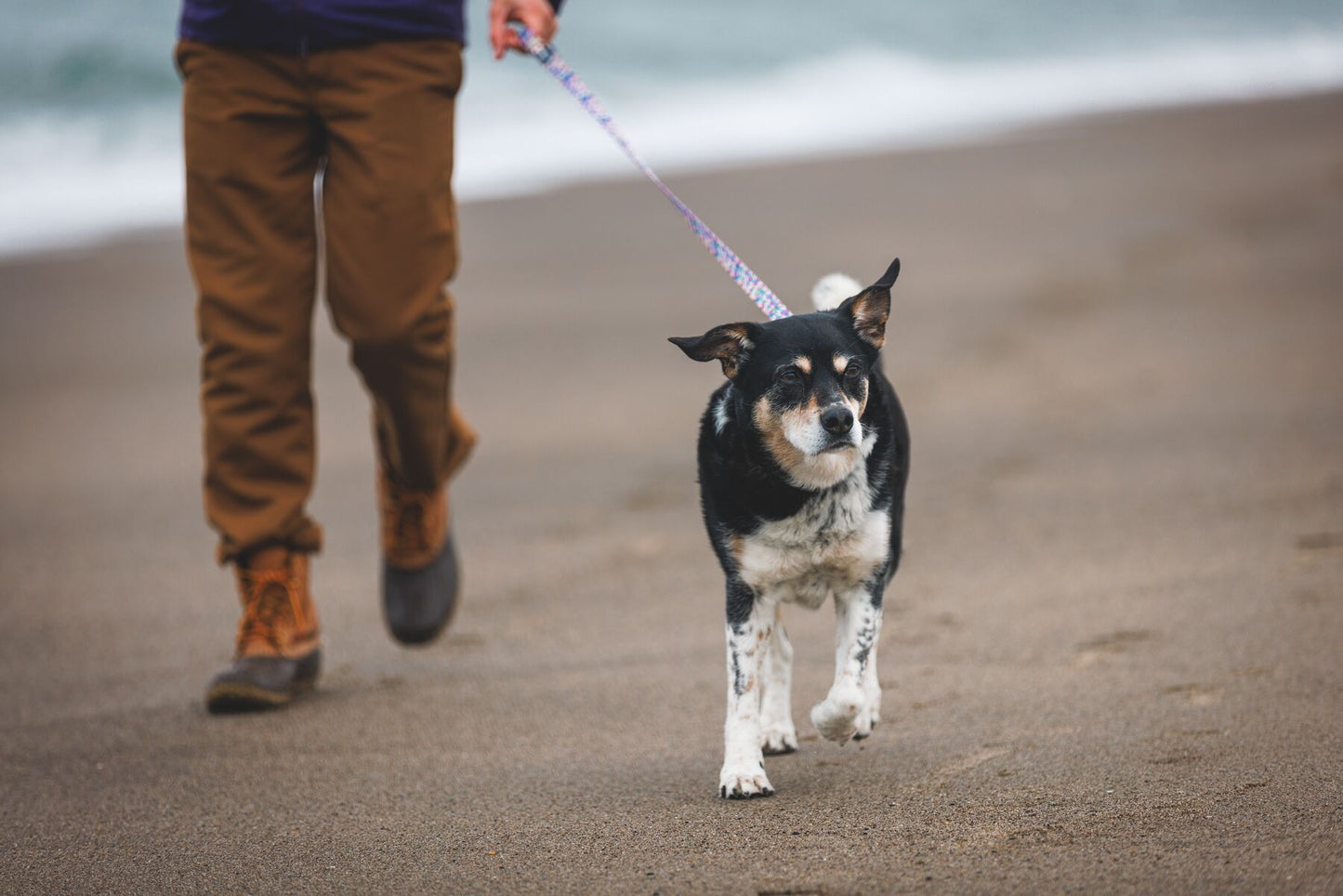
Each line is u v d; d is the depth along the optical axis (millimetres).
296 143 5297
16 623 6617
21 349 12555
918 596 6371
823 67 28125
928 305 12094
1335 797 3812
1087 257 13438
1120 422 8883
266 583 5523
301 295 5414
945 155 19609
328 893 3648
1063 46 31312
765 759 4676
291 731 5145
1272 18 33938
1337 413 8547
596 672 5660
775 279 13188
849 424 4145
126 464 9492
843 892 3430
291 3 5035
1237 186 16062
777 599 4477
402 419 5457
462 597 6816
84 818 4316
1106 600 6031
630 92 25484
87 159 20828
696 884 3545
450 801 4332
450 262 5344
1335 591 5816
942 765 4363
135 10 25234
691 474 8672
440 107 5238
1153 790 3982
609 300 13055
